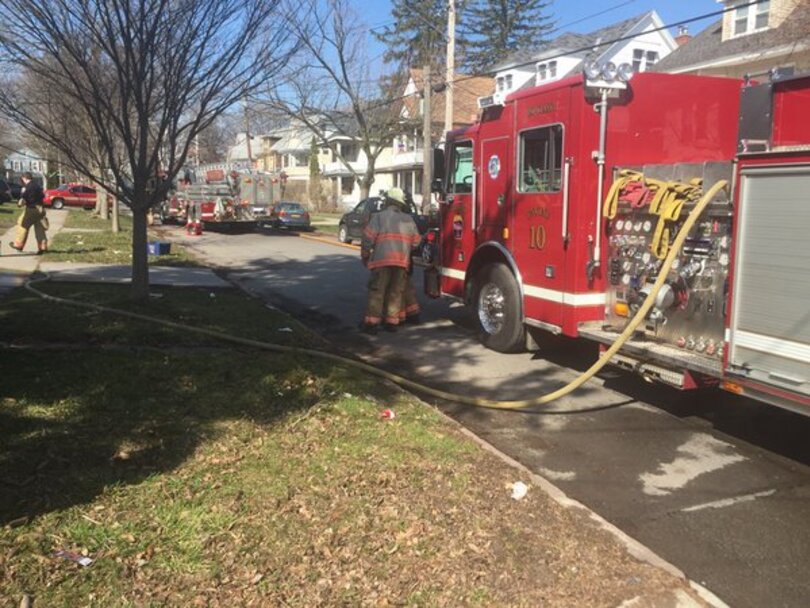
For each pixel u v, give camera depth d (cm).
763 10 2236
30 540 318
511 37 4469
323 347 777
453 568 322
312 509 368
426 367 740
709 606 311
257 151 8012
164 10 785
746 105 554
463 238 851
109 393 531
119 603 281
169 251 1641
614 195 604
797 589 339
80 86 793
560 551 345
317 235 2605
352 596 298
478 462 450
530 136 704
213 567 310
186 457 424
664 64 2586
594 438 541
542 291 689
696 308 516
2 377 554
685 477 470
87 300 927
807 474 477
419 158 4309
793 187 410
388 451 452
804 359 410
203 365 630
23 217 1497
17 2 720
